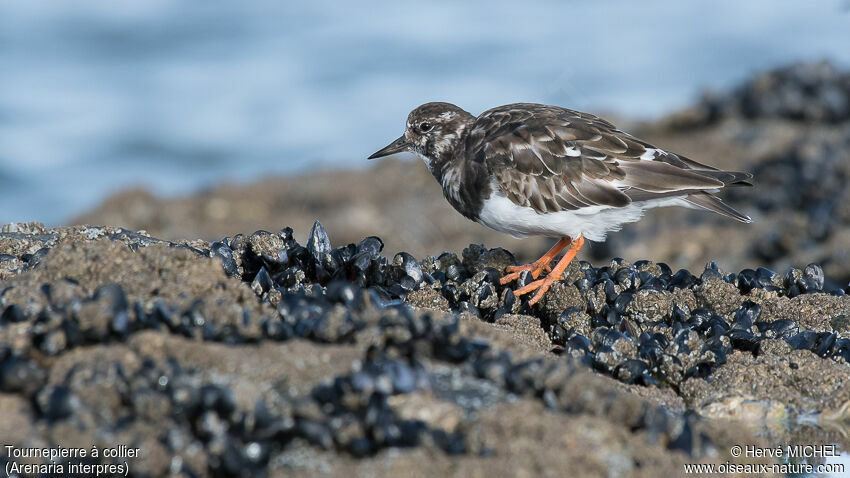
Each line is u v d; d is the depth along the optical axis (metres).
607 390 7.01
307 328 7.45
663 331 9.93
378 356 7.02
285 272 10.39
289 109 42.00
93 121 40.94
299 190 32.69
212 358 6.83
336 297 8.05
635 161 11.14
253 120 41.75
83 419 6.25
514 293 10.70
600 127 11.41
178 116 41.31
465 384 7.02
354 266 10.58
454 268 11.44
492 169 11.26
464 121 12.38
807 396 9.10
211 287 8.34
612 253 26.14
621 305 10.29
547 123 11.38
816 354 9.72
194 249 10.34
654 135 34.00
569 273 11.18
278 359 6.89
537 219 11.27
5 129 39.53
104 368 6.58
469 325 8.28
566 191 11.05
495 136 11.52
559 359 8.72
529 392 6.94
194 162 38.06
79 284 8.20
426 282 10.96
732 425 7.46
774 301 10.87
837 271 23.23
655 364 9.27
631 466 6.37
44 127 40.00
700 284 11.11
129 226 31.23
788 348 9.73
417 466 6.09
